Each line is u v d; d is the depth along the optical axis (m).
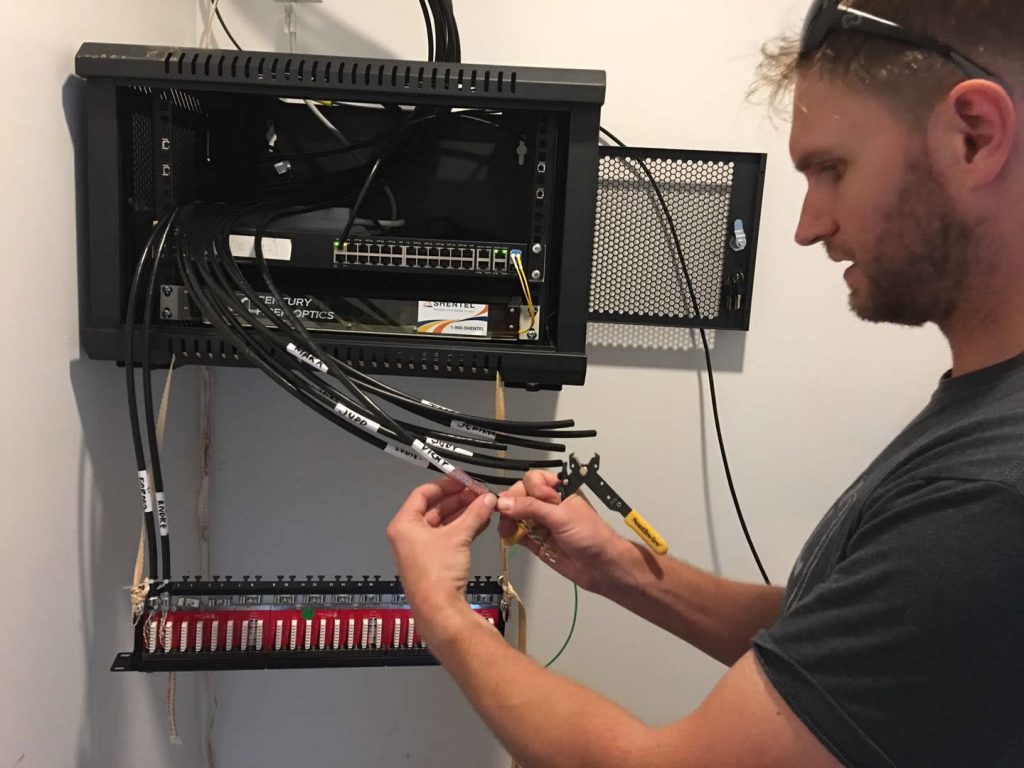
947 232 0.52
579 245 0.89
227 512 1.26
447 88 0.86
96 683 0.95
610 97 1.19
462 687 0.65
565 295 0.90
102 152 0.85
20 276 0.76
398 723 1.32
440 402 1.24
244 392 1.24
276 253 0.90
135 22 0.99
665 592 0.90
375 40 1.18
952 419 0.55
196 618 0.88
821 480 1.28
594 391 1.26
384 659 0.90
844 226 0.57
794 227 1.22
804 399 1.27
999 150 0.48
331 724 1.32
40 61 0.78
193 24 1.18
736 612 0.90
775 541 1.29
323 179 1.06
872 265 0.56
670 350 1.25
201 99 1.02
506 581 0.93
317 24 1.17
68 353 0.86
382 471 1.26
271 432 1.25
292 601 0.91
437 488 0.83
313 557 1.28
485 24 1.17
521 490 0.89
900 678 0.47
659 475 1.27
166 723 1.15
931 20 0.50
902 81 0.51
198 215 0.92
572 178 0.88
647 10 1.17
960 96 0.48
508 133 1.07
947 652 0.46
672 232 1.19
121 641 1.01
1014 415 0.49
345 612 0.91
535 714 0.60
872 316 0.60
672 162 1.18
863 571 0.50
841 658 0.48
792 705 0.49
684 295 1.21
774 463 1.28
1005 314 0.53
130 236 0.90
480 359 0.90
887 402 1.27
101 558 0.95
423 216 1.09
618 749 0.54
